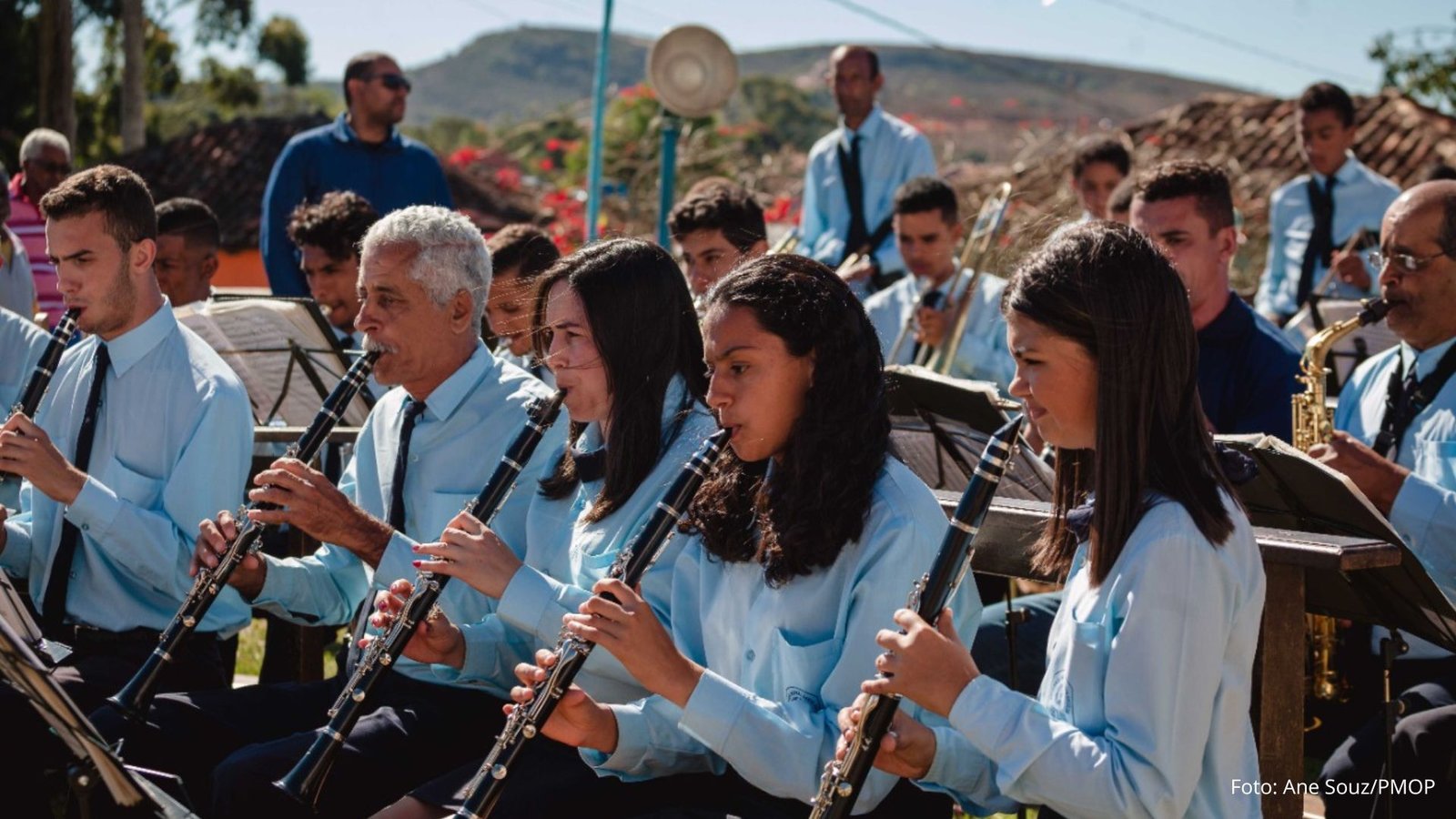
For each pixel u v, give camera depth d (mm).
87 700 3855
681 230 5242
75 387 4328
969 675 2469
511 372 3926
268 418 5020
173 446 4148
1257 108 18453
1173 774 2379
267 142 20984
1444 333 4234
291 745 3357
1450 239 4148
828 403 2830
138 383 4176
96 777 2824
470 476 3844
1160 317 2467
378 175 7477
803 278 2861
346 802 3354
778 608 2902
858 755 2516
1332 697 4117
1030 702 2459
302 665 4777
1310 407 4555
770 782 2760
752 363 2828
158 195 20312
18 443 3811
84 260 4094
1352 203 8641
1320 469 3061
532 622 3182
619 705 3021
